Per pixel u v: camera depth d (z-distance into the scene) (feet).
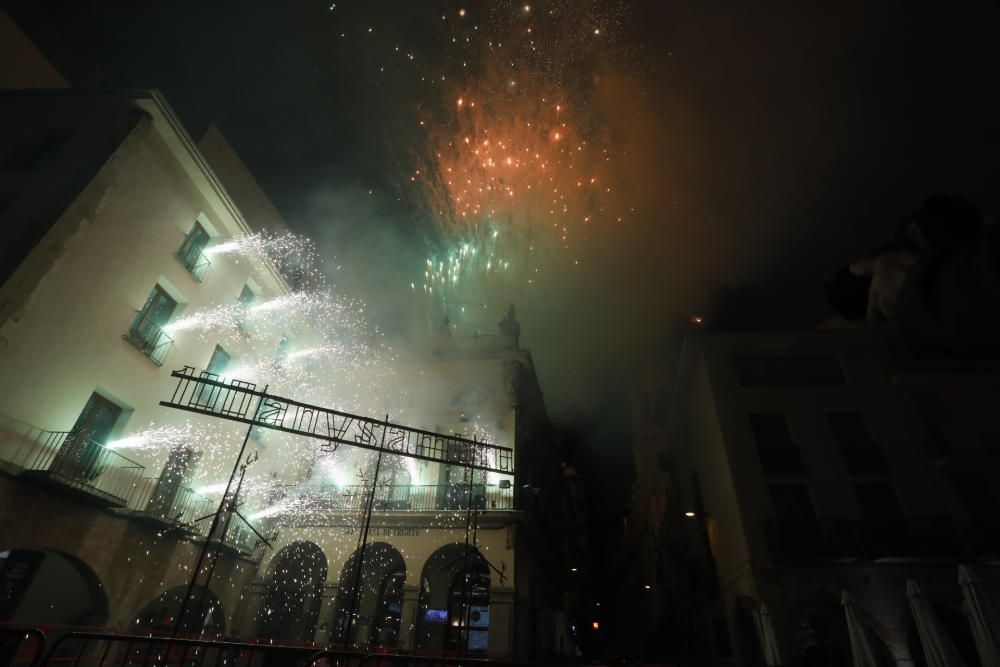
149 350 45.78
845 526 50.44
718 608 62.44
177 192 49.19
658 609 98.12
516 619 51.21
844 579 47.50
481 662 19.72
